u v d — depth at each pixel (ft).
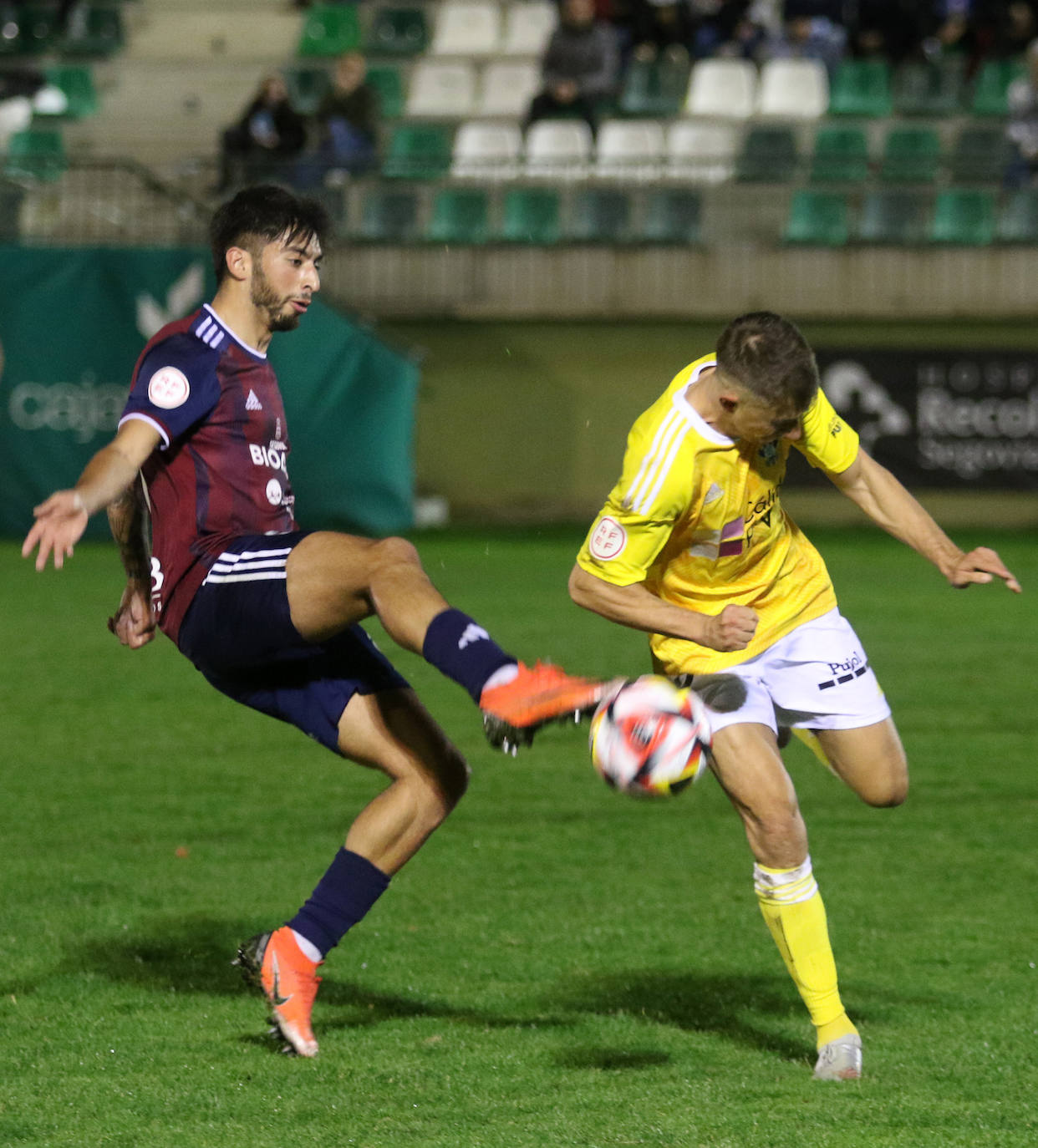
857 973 45.42
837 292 182.80
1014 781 72.49
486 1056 38.19
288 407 167.43
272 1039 39.37
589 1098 35.04
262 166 189.37
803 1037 39.93
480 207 192.34
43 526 34.27
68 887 54.54
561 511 187.73
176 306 167.94
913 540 40.09
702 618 35.58
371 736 38.86
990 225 191.11
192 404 37.45
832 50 225.56
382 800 38.88
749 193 193.47
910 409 177.17
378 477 169.68
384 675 39.42
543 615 121.29
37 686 96.22
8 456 170.60
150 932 49.32
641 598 36.42
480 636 32.48
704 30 229.04
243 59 241.76
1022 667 102.47
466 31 241.55
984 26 225.56
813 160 192.75
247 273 38.58
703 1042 39.50
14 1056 38.11
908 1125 33.24
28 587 139.95
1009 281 181.06
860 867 57.88
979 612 127.34
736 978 44.98
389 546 35.55
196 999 42.91
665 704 33.78
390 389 169.27
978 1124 33.40
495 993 43.68
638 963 46.55
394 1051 38.60
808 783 73.67
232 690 39.81
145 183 187.21
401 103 228.43
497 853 60.08
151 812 65.92
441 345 187.83
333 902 38.37
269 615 36.32
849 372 177.78
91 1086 35.88
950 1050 38.70
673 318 184.65
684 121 216.54
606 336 186.39
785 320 35.45
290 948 38.17
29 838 61.57
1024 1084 36.17
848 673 39.58
